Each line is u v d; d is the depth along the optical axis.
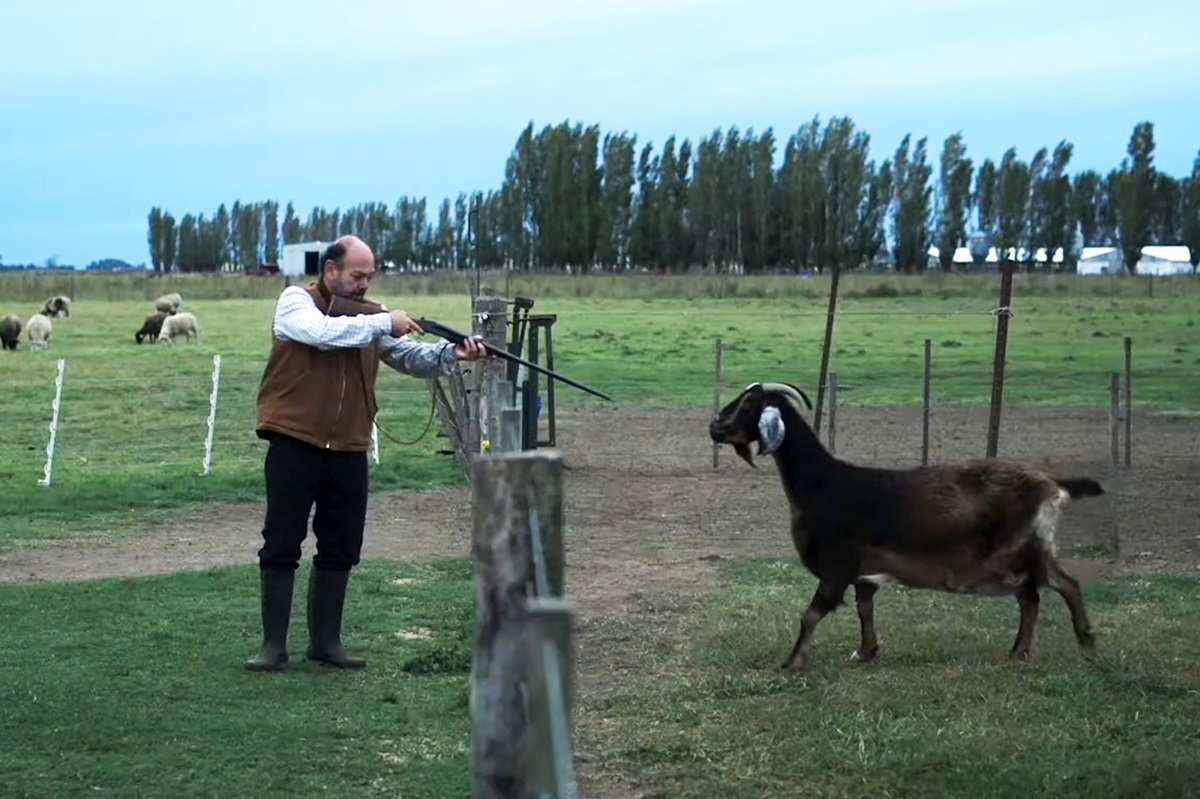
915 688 7.52
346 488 8.37
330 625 8.38
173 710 7.36
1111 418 12.49
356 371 8.33
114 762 6.51
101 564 11.96
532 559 3.50
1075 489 8.18
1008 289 12.02
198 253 130.38
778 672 8.07
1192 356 31.88
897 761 6.37
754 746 6.71
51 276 71.19
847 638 8.84
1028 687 7.51
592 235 71.06
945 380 28.27
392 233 103.56
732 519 13.96
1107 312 45.50
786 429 8.16
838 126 72.62
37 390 26.30
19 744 6.75
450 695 7.77
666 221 74.06
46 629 9.22
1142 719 6.91
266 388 8.30
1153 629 8.79
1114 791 5.92
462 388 15.95
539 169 72.38
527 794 3.35
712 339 36.81
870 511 8.02
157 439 20.94
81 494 15.37
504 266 71.00
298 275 82.50
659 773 6.43
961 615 9.49
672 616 9.63
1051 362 31.02
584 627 9.32
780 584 10.61
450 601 10.21
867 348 34.59
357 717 7.29
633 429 21.88
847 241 72.38
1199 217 79.94
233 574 11.03
